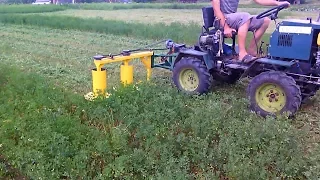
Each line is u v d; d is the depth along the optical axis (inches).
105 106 237.9
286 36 246.2
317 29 237.1
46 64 403.5
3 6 1355.8
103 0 2733.8
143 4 1654.8
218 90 305.0
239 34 269.7
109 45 527.5
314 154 187.0
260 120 218.4
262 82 243.0
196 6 1540.4
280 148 185.0
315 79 244.1
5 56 443.8
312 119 244.5
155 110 223.5
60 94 259.1
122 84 270.4
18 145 203.8
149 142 196.9
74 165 186.4
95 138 206.7
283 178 177.0
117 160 185.3
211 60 284.4
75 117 226.8
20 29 727.1
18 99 252.2
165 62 323.9
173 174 175.2
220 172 185.5
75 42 559.2
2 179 193.3
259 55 274.8
